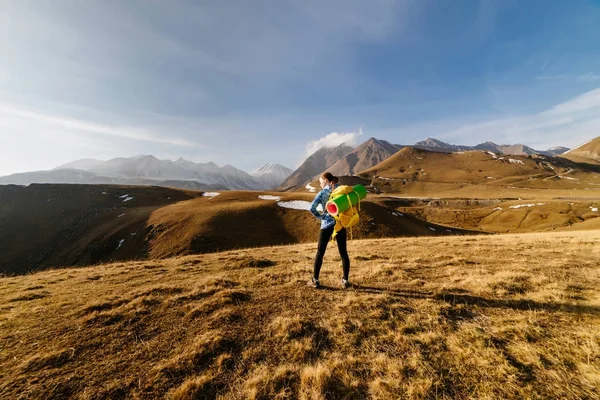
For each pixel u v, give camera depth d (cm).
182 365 388
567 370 340
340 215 637
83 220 8294
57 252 6775
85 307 587
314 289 680
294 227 6147
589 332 416
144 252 5316
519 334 429
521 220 9894
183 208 7206
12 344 451
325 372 355
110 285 815
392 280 737
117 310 570
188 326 500
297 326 478
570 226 7662
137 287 768
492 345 404
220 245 5203
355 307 555
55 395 337
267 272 874
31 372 379
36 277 1016
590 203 10125
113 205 9450
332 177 687
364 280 745
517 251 1103
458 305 549
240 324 502
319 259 684
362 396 326
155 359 406
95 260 5597
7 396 335
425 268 861
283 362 392
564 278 686
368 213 6588
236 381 358
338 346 427
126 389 346
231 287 714
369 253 1204
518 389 316
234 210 6525
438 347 409
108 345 444
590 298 548
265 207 6869
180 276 902
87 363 398
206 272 947
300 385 344
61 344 448
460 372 354
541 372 342
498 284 650
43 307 612
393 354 400
